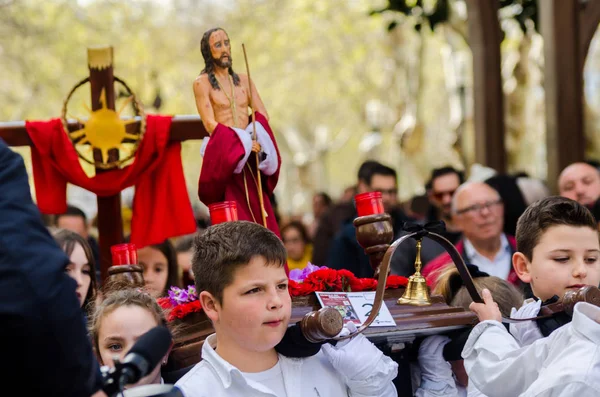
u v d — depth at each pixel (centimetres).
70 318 222
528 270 365
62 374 221
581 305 304
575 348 298
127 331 358
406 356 367
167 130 505
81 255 460
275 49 2983
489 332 333
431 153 2517
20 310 216
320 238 939
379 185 820
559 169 900
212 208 381
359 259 712
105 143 509
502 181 693
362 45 2883
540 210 359
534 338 351
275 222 416
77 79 2553
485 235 636
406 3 1100
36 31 2467
